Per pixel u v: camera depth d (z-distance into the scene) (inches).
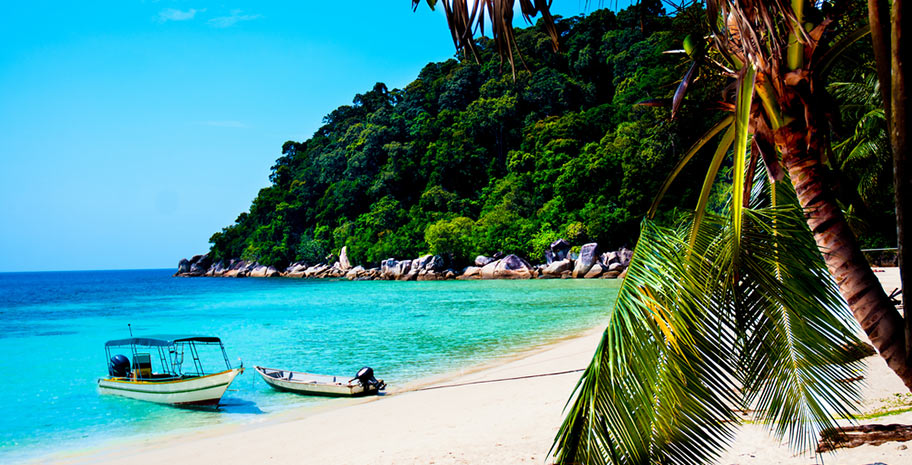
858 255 147.9
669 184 174.4
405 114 4803.2
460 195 3895.2
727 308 159.8
